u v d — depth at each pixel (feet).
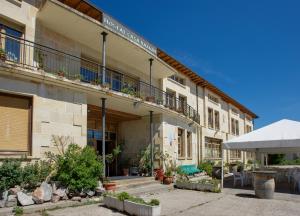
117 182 43.88
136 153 60.95
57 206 30.04
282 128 44.73
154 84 66.95
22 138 33.60
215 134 94.17
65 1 42.06
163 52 62.49
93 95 43.24
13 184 30.32
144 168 56.95
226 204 33.42
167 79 70.08
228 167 81.05
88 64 49.62
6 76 32.50
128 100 48.01
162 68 61.41
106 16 43.98
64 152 37.29
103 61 44.50
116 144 62.80
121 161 61.93
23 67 33.17
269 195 37.42
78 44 47.06
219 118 100.27
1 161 30.91
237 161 109.09
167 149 60.23
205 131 86.33
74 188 33.47
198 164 79.20
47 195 31.12
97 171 36.27
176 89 73.56
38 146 34.60
